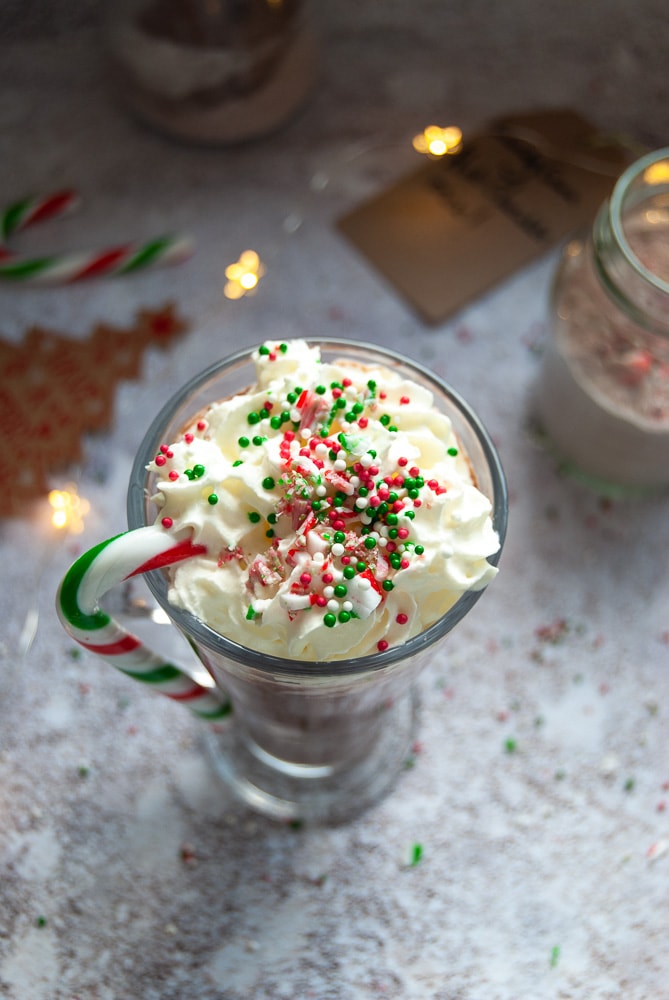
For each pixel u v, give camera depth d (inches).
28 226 19.8
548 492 18.3
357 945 15.9
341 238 19.7
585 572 17.8
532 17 21.2
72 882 16.1
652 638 17.4
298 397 14.0
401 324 19.2
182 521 13.6
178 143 20.4
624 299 16.6
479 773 16.8
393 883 16.2
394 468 13.7
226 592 13.5
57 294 19.3
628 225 17.5
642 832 16.4
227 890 16.2
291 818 16.5
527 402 18.8
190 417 14.6
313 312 19.2
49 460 18.1
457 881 16.2
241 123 19.9
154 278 19.4
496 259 19.5
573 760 16.8
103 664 17.2
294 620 13.3
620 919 16.0
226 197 20.1
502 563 17.8
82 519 17.8
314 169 20.3
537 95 20.7
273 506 13.6
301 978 15.8
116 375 18.7
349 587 13.2
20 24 20.9
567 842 16.4
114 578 13.4
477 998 15.7
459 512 13.6
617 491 18.4
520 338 19.1
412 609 13.6
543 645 17.4
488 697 17.1
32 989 15.7
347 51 21.1
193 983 15.7
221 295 19.3
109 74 20.8
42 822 16.4
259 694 14.7
